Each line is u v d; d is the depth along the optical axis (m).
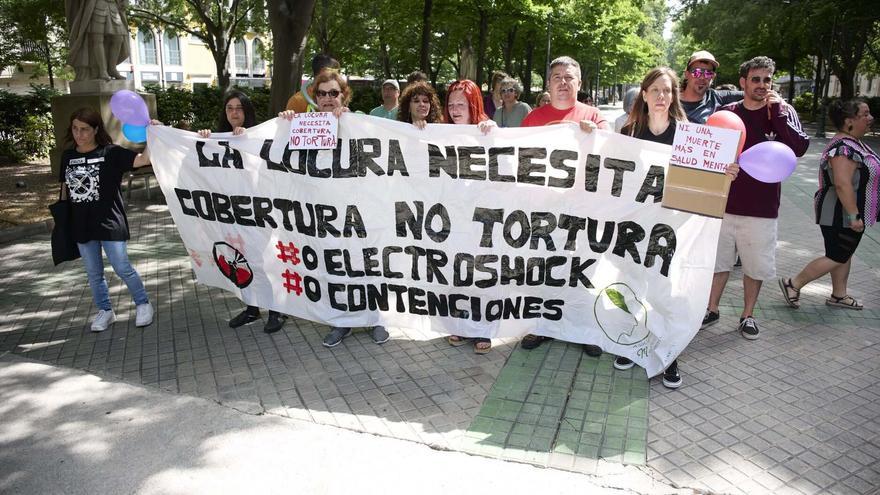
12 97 14.00
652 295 4.12
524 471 3.16
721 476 3.10
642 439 3.40
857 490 2.99
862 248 7.09
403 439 3.44
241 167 4.84
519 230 4.38
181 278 6.28
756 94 4.51
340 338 4.72
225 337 4.86
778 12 26.52
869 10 24.22
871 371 4.19
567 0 23.48
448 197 4.44
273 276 4.94
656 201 4.09
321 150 4.62
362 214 4.61
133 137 5.02
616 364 4.23
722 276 4.87
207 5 23.69
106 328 5.03
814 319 5.10
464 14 21.14
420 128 4.39
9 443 3.45
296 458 3.28
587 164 4.18
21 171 12.57
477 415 3.67
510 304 4.50
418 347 4.64
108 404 3.83
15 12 22.91
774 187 4.53
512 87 8.02
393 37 26.44
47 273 6.48
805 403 3.78
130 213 9.39
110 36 11.69
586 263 4.31
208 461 3.27
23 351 4.63
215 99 19.02
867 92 53.06
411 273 4.61
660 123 4.23
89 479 3.14
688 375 4.16
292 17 9.48
